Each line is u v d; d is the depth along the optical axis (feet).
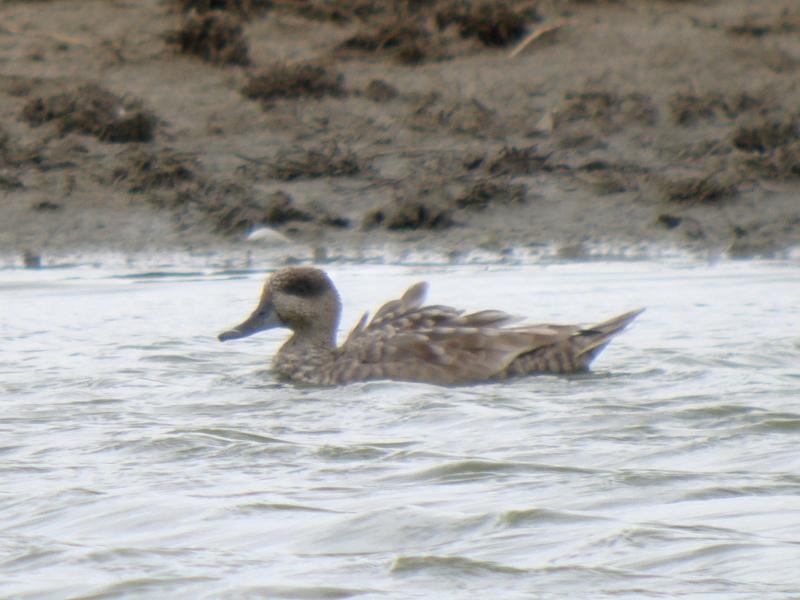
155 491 26.66
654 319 46.93
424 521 24.25
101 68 86.17
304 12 94.99
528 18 95.40
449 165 75.00
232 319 48.42
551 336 38.24
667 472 27.22
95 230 67.26
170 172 72.69
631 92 85.51
